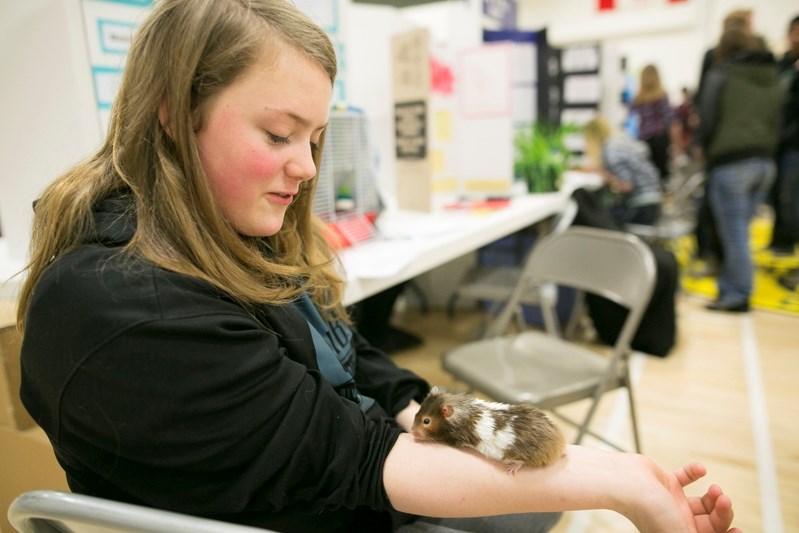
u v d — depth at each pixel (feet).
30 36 3.77
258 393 1.83
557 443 2.07
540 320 9.87
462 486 2.00
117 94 2.03
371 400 2.75
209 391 1.73
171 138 1.90
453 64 8.92
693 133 17.61
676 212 13.71
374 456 2.07
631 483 2.00
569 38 21.85
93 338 1.64
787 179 12.43
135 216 1.93
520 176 10.77
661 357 8.45
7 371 3.63
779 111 10.03
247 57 1.81
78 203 1.93
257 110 1.89
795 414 6.75
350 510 2.36
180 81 1.80
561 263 5.91
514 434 2.05
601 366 5.31
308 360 2.27
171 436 1.71
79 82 3.72
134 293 1.69
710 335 9.33
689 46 20.53
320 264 2.74
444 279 10.86
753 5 19.38
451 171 9.31
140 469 1.80
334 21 6.26
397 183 7.80
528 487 2.01
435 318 10.69
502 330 6.27
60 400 1.72
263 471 1.82
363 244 5.42
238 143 1.90
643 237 10.53
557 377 5.05
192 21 1.79
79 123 3.78
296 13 2.01
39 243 2.04
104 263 1.74
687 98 18.12
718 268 12.42
